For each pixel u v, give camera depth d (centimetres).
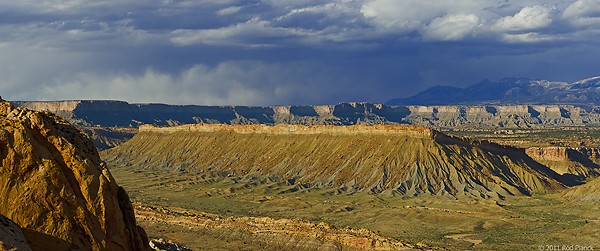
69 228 3675
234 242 10625
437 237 13725
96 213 3862
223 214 16412
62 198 3725
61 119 4334
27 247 3281
